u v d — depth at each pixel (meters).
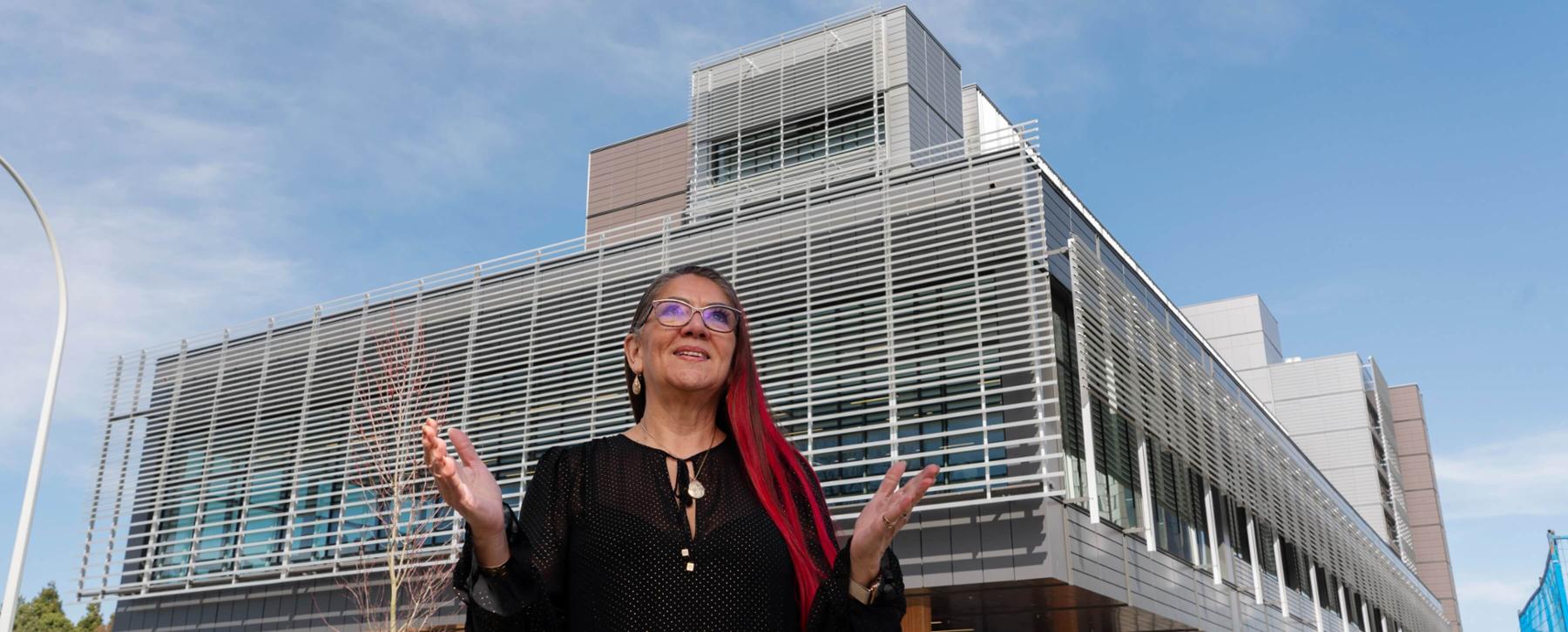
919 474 1.94
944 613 16.58
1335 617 29.02
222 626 19.38
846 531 14.44
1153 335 18.75
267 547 19.12
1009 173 15.45
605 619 1.83
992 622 17.67
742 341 2.14
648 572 1.84
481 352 18.69
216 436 20.75
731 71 25.75
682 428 2.09
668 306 2.08
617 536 1.87
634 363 2.29
